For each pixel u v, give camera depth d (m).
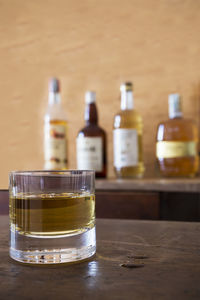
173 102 1.46
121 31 1.67
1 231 0.75
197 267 0.48
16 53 1.77
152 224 0.81
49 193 0.51
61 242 0.51
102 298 0.37
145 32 1.65
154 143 1.63
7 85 1.78
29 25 1.76
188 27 1.61
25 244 0.51
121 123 1.48
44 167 1.63
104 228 0.76
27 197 0.52
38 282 0.43
